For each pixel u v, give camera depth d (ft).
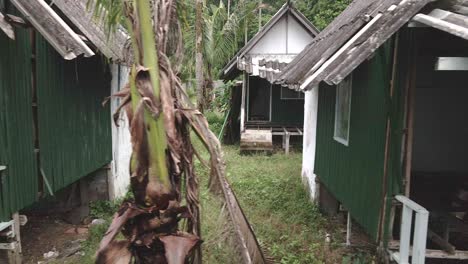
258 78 53.78
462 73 24.21
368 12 16.79
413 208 13.35
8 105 16.05
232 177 31.86
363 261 17.66
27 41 17.34
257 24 74.33
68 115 21.02
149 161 9.47
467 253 15.03
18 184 16.83
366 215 16.84
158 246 9.73
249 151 42.34
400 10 12.23
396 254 14.73
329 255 18.84
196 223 10.45
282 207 25.76
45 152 18.84
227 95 61.62
